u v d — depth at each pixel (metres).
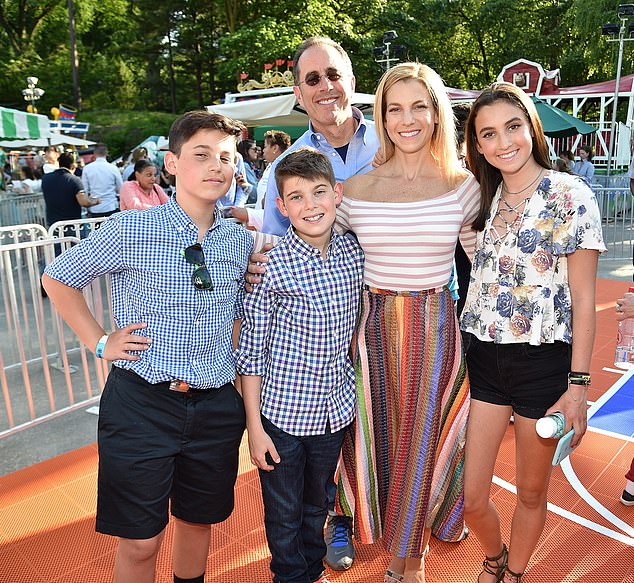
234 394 2.28
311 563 2.53
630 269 9.30
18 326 4.00
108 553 2.90
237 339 2.44
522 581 2.63
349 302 2.35
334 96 2.82
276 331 2.32
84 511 3.24
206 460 2.19
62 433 4.21
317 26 23.77
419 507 2.33
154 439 2.06
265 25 23.03
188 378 2.08
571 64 27.41
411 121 2.28
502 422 2.33
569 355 2.19
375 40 25.91
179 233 2.09
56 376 5.23
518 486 2.36
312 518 2.50
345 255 2.38
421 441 2.31
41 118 8.80
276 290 2.28
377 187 2.42
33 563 2.83
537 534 2.39
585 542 2.89
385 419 2.41
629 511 3.14
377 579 2.72
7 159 20.70
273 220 3.00
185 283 2.08
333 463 2.44
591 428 4.11
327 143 2.96
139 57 39.72
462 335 2.40
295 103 8.62
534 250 2.15
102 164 9.32
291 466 2.35
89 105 40.06
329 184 2.25
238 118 8.96
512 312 2.21
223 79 35.53
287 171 2.22
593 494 3.30
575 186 2.10
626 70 22.77
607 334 6.08
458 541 2.94
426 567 2.75
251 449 2.34
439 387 2.30
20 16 38.31
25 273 8.77
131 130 34.75
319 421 2.33
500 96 2.13
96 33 42.09
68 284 2.07
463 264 2.95
